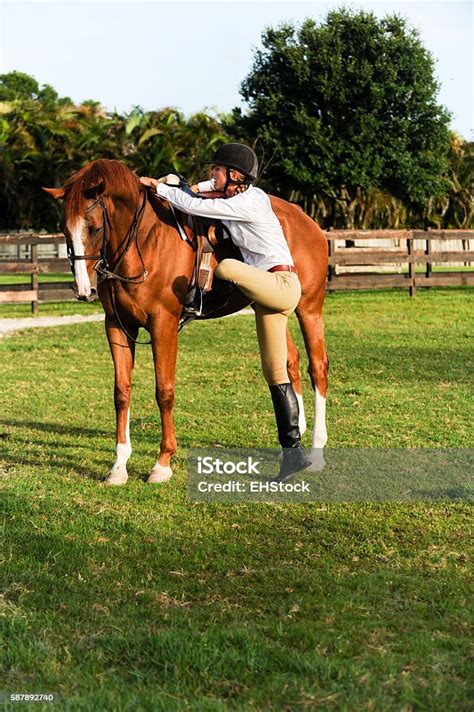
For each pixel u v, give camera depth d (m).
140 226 5.55
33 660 3.30
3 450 6.77
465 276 19.88
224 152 5.52
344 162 31.98
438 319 14.88
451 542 4.65
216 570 4.25
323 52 31.80
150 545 4.61
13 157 38.00
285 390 5.50
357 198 34.31
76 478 5.96
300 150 32.22
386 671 3.19
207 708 2.90
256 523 5.00
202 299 5.90
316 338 6.29
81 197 5.28
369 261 18.91
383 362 10.76
